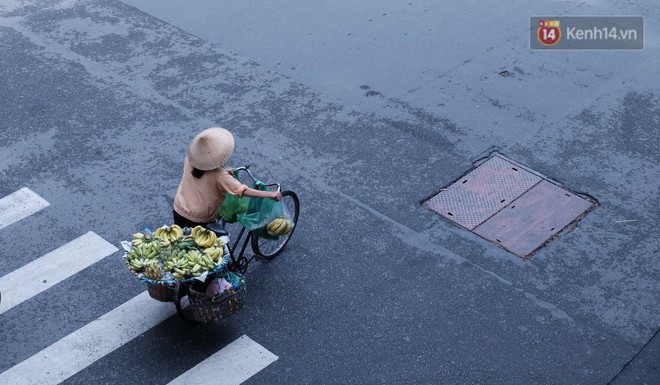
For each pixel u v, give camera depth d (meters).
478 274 8.11
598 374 7.19
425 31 11.65
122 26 11.76
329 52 11.25
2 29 11.66
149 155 9.58
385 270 8.16
